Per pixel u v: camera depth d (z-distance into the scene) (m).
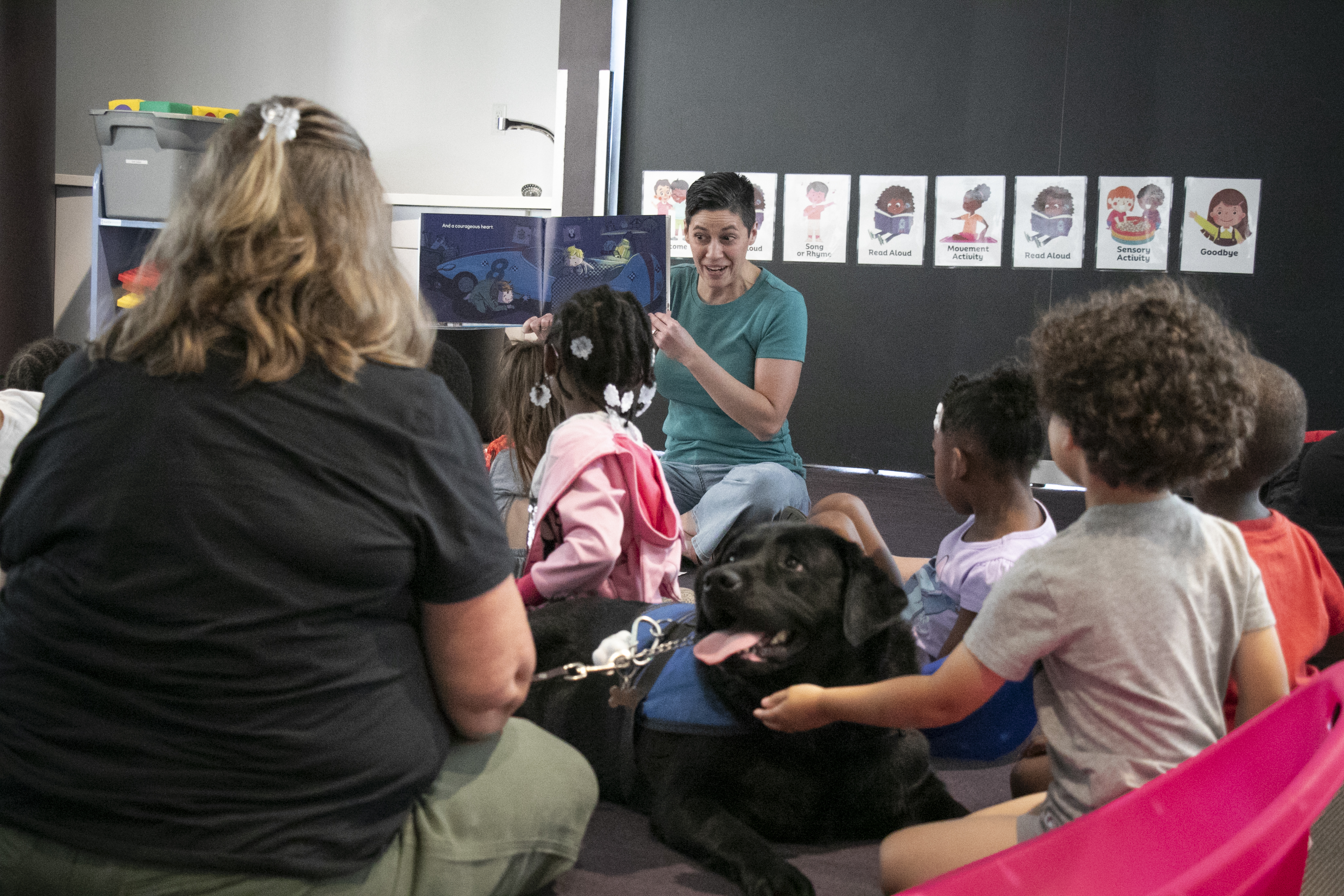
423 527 1.11
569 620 1.95
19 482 1.12
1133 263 5.29
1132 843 0.98
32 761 1.04
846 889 1.55
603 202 5.57
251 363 1.04
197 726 1.03
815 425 5.72
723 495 3.11
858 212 5.53
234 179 1.12
